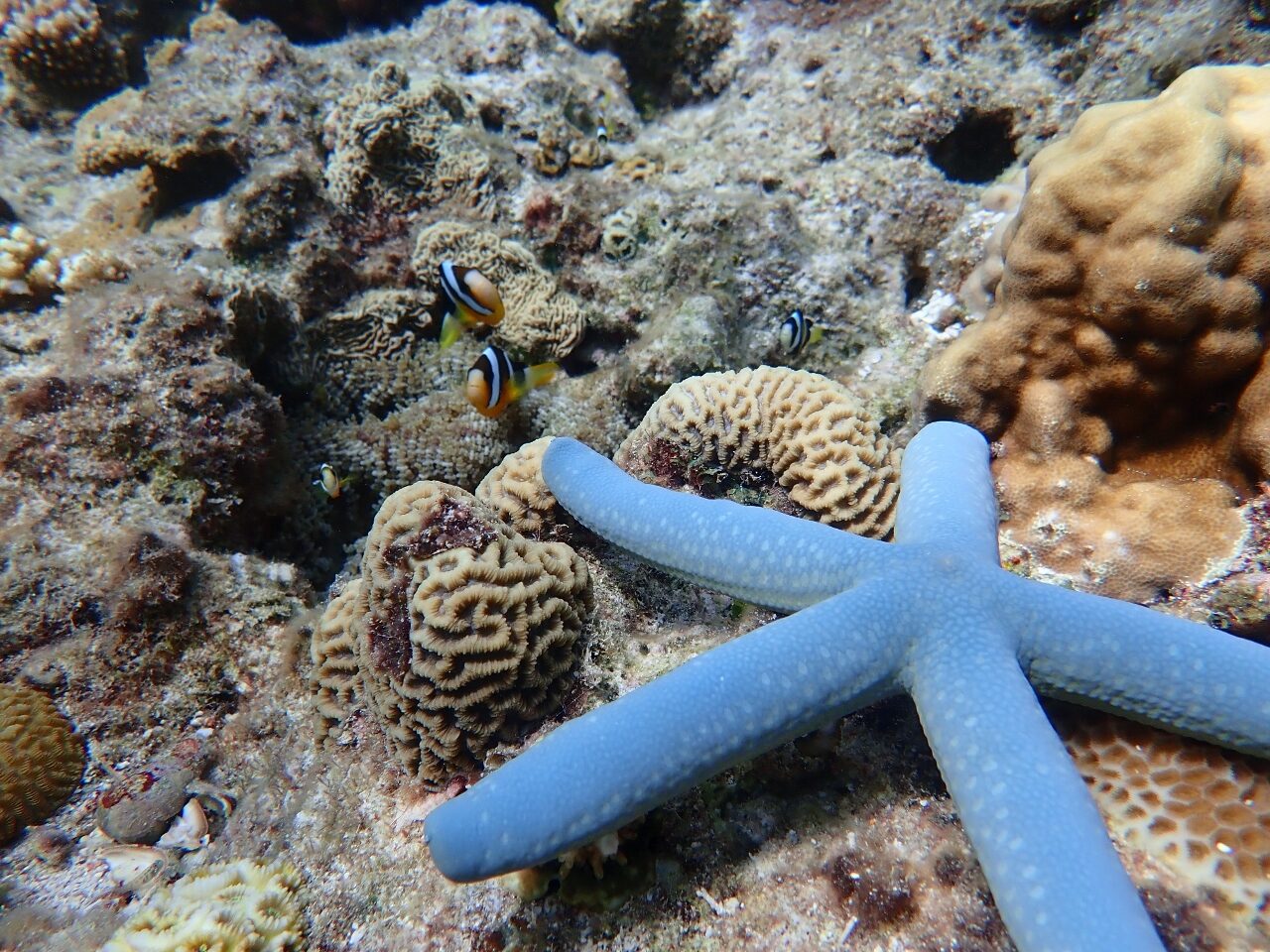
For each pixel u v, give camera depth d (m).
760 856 0.16
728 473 0.23
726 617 0.20
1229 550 0.17
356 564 0.29
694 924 0.15
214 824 0.21
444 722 0.18
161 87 0.39
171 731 0.23
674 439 0.23
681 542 0.16
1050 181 0.19
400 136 0.37
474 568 0.18
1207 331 0.18
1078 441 0.20
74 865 0.21
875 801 0.16
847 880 0.15
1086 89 0.29
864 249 0.31
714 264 0.32
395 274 0.38
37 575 0.24
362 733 0.21
